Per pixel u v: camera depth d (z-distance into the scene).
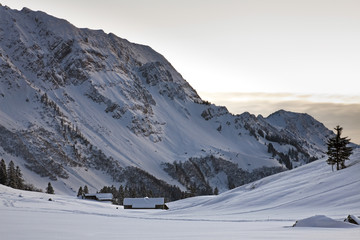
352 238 21.78
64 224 34.81
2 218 39.97
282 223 43.78
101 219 51.12
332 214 53.28
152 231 29.36
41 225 31.81
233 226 37.81
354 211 54.91
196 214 81.25
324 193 76.06
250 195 101.38
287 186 99.75
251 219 54.47
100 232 26.92
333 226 34.84
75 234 24.53
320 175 105.69
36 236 22.45
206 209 95.88
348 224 34.78
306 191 86.19
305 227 34.81
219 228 34.09
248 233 26.17
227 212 79.62
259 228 33.84
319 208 64.25
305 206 68.69
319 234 24.88
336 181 86.12
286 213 62.81
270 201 86.69
